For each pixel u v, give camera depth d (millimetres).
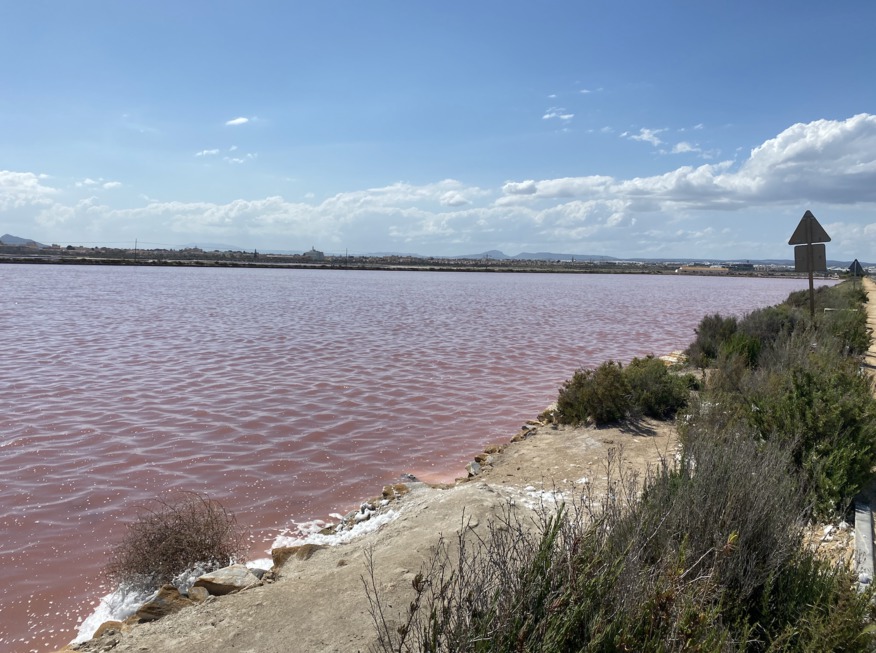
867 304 35281
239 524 6848
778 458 5223
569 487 7062
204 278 72625
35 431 10266
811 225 15750
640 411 10219
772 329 16672
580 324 30562
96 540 6469
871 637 3043
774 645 3059
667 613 2721
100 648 4219
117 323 26609
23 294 42250
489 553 3016
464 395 13531
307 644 3986
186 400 12594
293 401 12648
